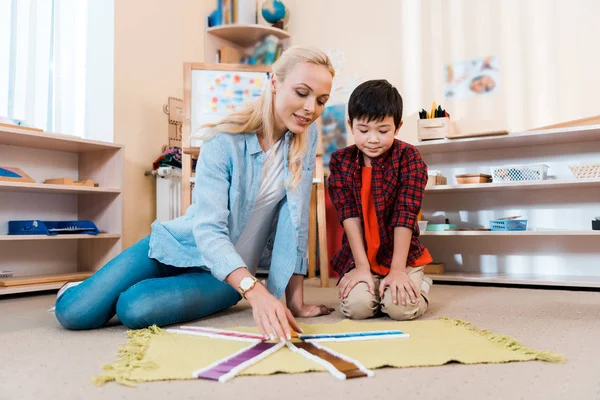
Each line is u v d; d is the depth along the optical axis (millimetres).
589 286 2131
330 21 3094
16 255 2439
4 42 2402
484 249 2650
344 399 733
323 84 1124
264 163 1276
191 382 820
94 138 2705
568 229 2434
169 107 2965
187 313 1337
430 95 2789
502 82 2613
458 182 2473
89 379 854
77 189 2363
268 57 3207
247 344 1055
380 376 839
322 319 1422
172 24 2998
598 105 2410
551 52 2514
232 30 3145
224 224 1156
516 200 2582
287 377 840
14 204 2439
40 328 1360
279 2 3111
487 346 1021
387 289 1370
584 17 2449
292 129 1175
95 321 1298
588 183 2238
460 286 2301
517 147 2576
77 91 2725
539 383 797
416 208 1439
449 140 2439
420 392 759
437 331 1177
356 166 1521
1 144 2393
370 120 1389
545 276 2393
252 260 1444
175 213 2727
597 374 844
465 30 2715
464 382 805
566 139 2377
